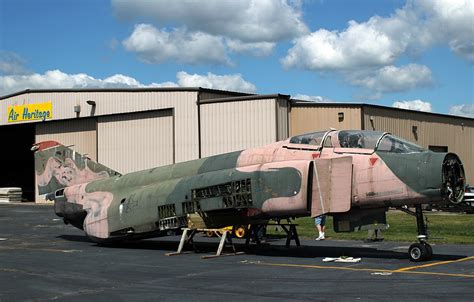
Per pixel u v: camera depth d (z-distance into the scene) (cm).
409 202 1205
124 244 1762
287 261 1283
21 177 6231
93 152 3888
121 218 1625
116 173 1947
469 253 1377
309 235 1908
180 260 1341
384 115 3431
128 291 948
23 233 2167
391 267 1149
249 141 3016
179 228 1535
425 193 1170
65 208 1870
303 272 1107
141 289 963
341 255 1373
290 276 1061
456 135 4338
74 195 1852
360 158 1264
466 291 884
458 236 1844
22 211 3494
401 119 3622
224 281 1024
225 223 1491
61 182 1941
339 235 1933
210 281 1028
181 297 890
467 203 3189
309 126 3112
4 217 3008
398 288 915
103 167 1916
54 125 4144
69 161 1934
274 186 1317
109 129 3753
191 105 3269
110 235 1648
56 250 1600
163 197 1534
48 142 1995
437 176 1155
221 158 1534
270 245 1631
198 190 1454
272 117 2933
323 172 1277
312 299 847
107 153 3759
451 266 1153
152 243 1781
